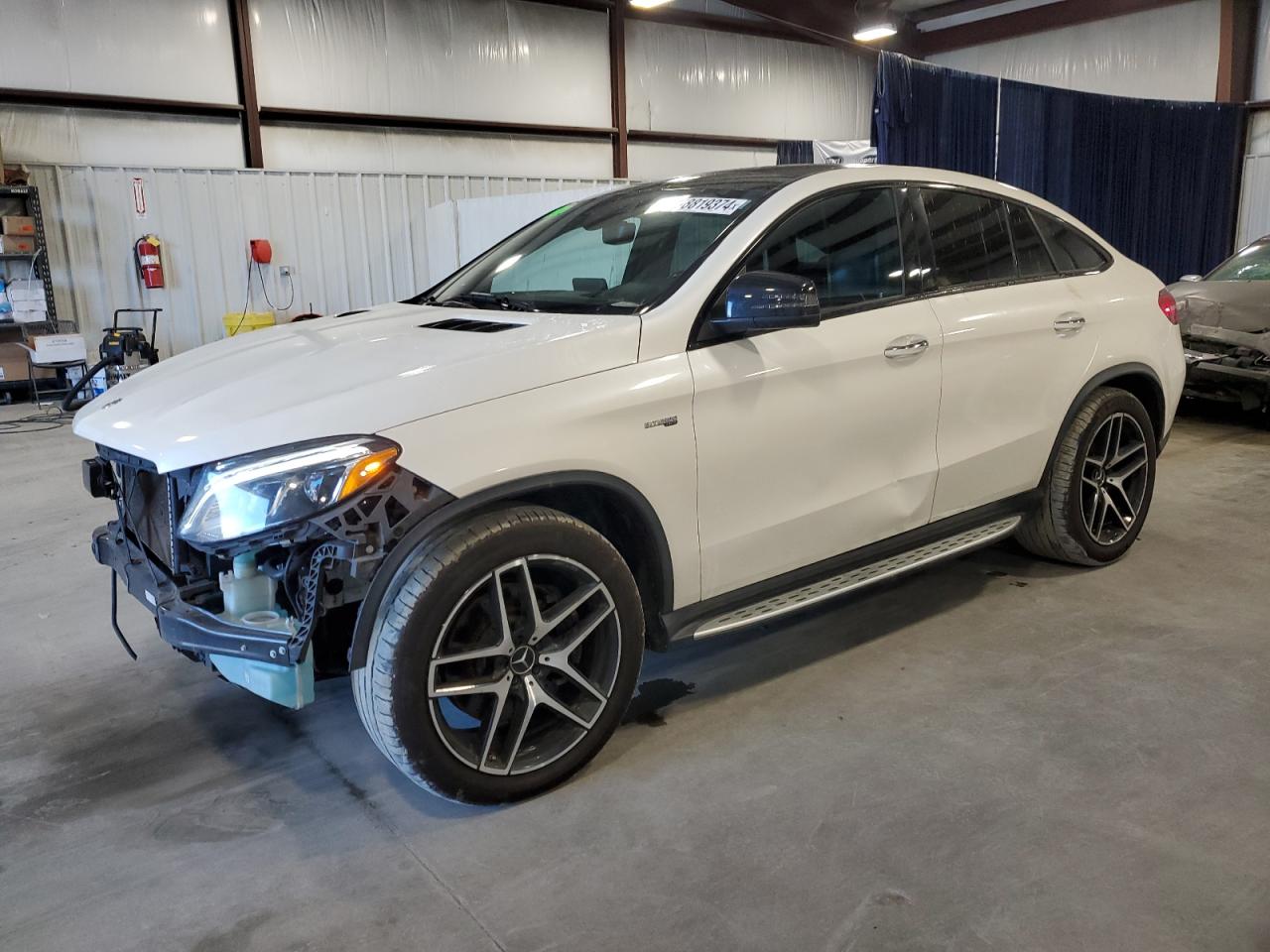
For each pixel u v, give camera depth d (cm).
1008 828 221
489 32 1273
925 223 321
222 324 1083
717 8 1507
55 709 299
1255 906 193
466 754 226
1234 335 655
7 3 966
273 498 203
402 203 1184
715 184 313
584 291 292
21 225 913
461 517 221
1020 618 346
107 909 203
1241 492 507
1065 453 362
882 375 291
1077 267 374
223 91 1095
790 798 236
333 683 313
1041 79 1648
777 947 186
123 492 274
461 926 195
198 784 253
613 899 201
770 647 328
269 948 190
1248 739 258
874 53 1712
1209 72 1455
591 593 238
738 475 262
